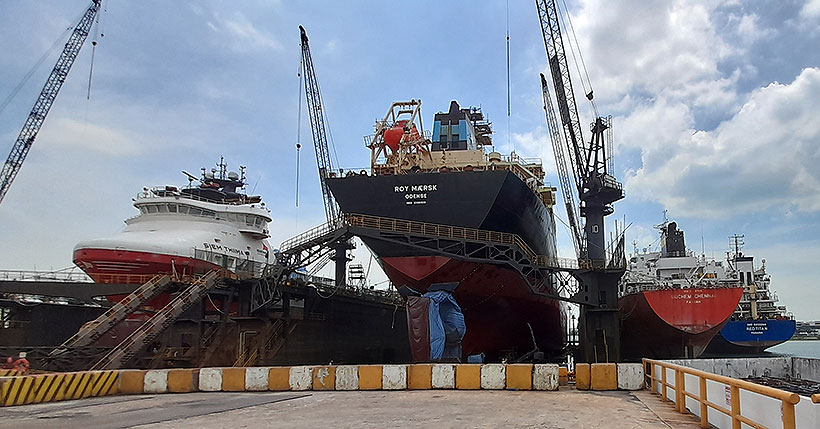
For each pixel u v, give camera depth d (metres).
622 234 32.59
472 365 19.77
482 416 13.41
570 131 42.81
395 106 36.06
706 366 21.19
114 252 36.75
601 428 11.55
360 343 49.34
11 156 61.94
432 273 30.69
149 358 31.41
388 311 55.56
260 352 34.22
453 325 30.08
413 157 34.38
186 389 19.75
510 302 35.81
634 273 54.88
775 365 21.58
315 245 32.97
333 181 31.62
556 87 45.66
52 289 34.97
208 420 13.15
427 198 30.31
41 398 17.02
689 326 36.53
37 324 34.56
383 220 31.05
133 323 35.53
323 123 69.06
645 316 38.69
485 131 51.38
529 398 17.00
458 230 29.95
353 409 14.87
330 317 43.62
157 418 13.54
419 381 19.75
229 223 45.16
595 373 19.38
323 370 19.91
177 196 45.38
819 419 7.07
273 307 36.81
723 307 36.25
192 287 32.19
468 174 29.72
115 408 15.55
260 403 16.36
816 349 125.75
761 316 62.50
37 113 63.00
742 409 9.65
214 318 36.19
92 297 34.88
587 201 39.41
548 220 41.66
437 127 38.72
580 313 34.88
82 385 18.28
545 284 34.47
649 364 19.73
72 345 26.78
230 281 34.91
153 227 42.69
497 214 30.38
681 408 13.72
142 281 37.12
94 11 64.88
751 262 66.06
